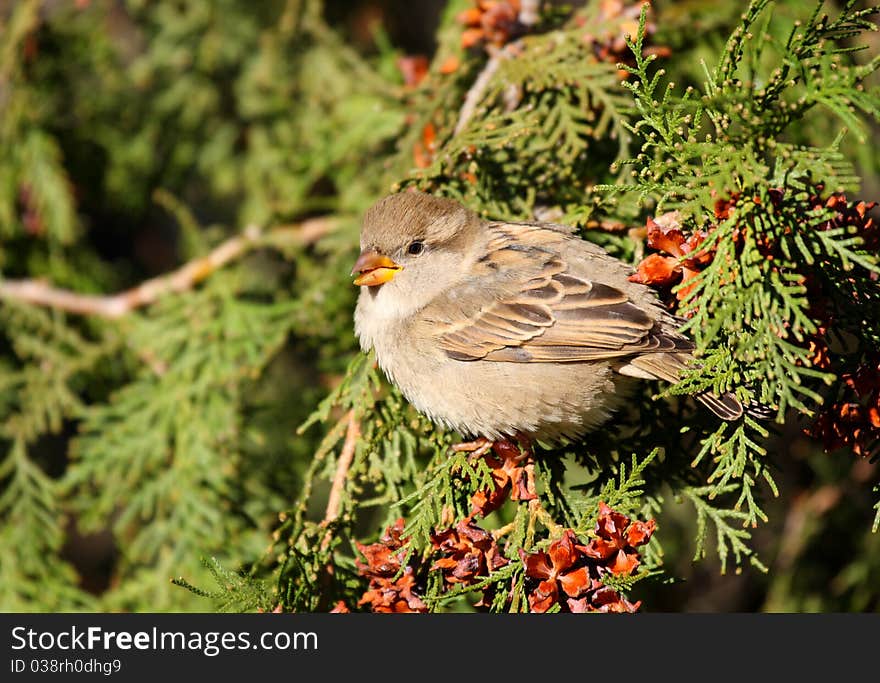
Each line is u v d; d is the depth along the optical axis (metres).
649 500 8.05
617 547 6.73
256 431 11.16
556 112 9.41
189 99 14.55
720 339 7.05
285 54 14.05
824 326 7.21
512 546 7.34
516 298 8.23
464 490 8.05
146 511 11.00
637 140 9.40
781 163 6.82
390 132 11.87
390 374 8.67
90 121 14.23
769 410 7.16
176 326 11.62
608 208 8.91
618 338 7.86
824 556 11.79
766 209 6.75
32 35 13.10
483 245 8.62
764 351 6.75
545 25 10.37
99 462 11.15
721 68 6.95
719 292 6.88
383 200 8.90
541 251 8.41
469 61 10.21
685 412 8.63
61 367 12.04
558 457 8.46
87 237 14.53
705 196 6.73
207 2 14.13
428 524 7.50
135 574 11.36
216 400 11.16
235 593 7.64
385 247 8.61
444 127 9.96
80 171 14.31
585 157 9.51
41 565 11.39
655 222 7.49
